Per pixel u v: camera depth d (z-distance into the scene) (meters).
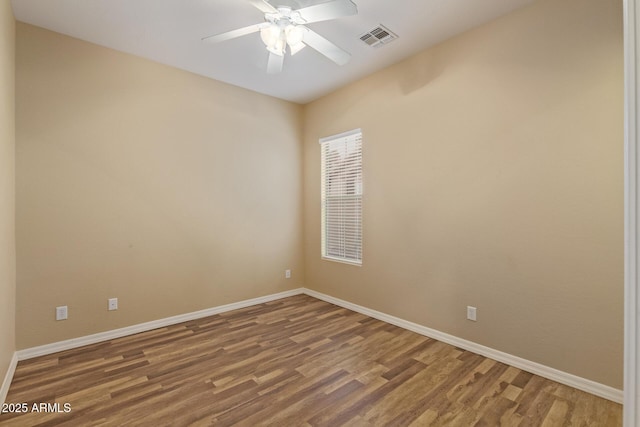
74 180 2.70
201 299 3.46
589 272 2.03
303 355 2.54
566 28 2.10
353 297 3.71
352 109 3.68
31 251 2.50
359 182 3.68
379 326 3.18
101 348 2.67
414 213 3.04
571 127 2.09
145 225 3.08
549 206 2.19
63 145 2.65
